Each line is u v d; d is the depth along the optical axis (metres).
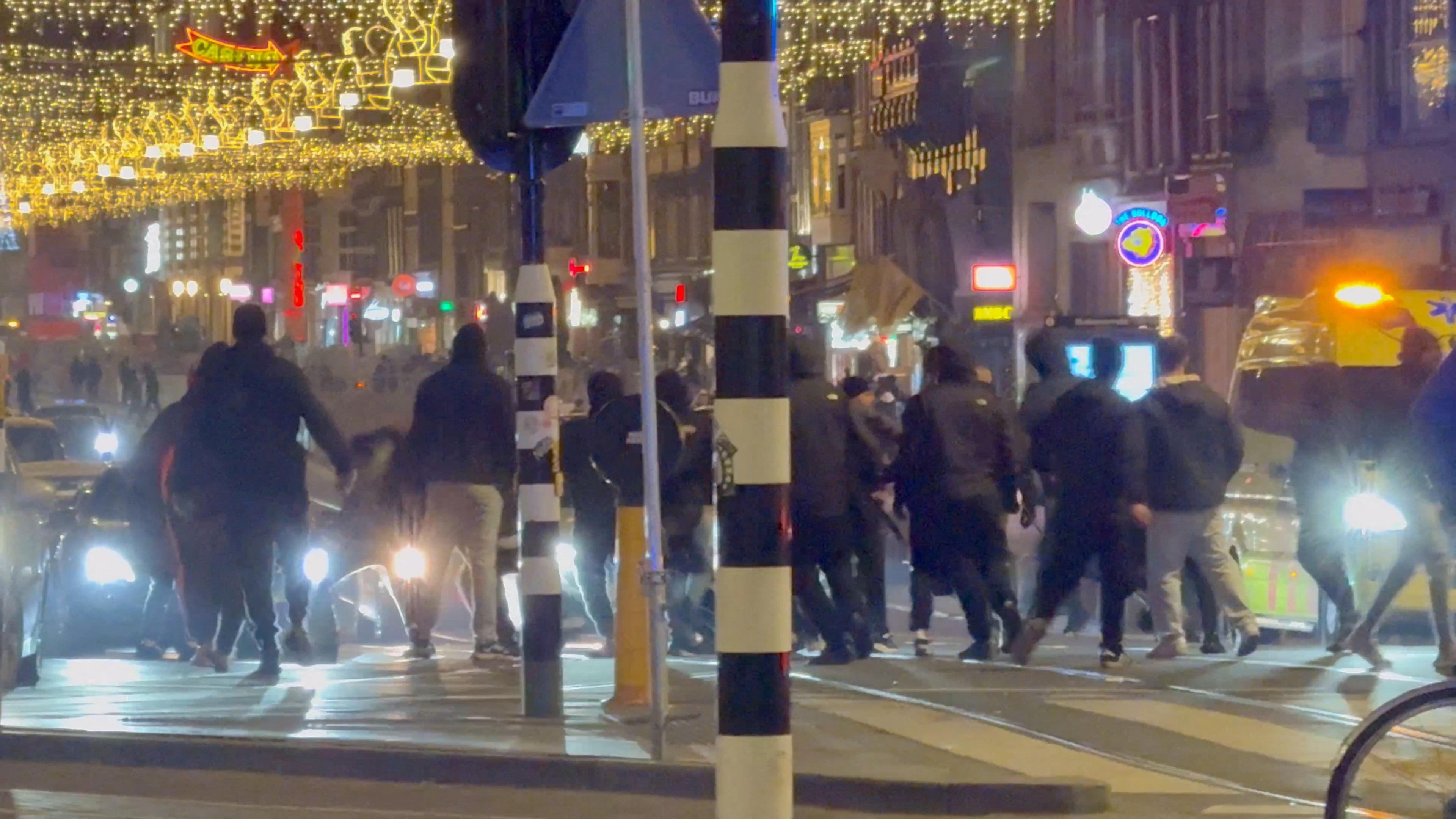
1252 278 45.62
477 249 117.62
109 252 179.25
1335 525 19.66
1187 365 19.09
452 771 12.89
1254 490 21.78
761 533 8.49
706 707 15.54
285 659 19.97
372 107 60.31
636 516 15.11
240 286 126.12
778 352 8.53
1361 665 18.53
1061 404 18.56
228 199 135.75
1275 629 22.02
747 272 8.51
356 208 134.38
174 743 13.36
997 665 18.84
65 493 25.38
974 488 18.94
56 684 17.53
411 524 19.84
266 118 63.03
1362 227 43.00
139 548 20.64
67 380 104.12
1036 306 60.66
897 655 20.12
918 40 68.38
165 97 66.44
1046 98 60.00
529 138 14.14
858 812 12.16
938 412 19.05
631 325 101.25
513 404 19.19
